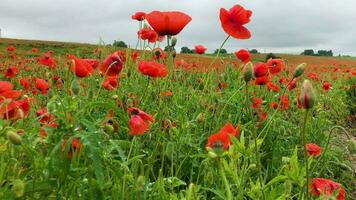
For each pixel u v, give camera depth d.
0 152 2.17
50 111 2.45
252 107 5.09
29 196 2.20
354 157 5.42
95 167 2.10
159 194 2.59
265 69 3.84
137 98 4.36
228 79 6.04
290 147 5.23
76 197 2.33
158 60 5.17
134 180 2.48
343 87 10.78
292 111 6.46
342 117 9.10
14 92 2.54
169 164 3.54
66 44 34.31
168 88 5.33
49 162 2.14
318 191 2.33
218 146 2.38
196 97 4.94
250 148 2.51
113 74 3.38
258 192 2.53
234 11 3.31
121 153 2.31
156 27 3.36
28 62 10.33
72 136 2.13
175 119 4.19
